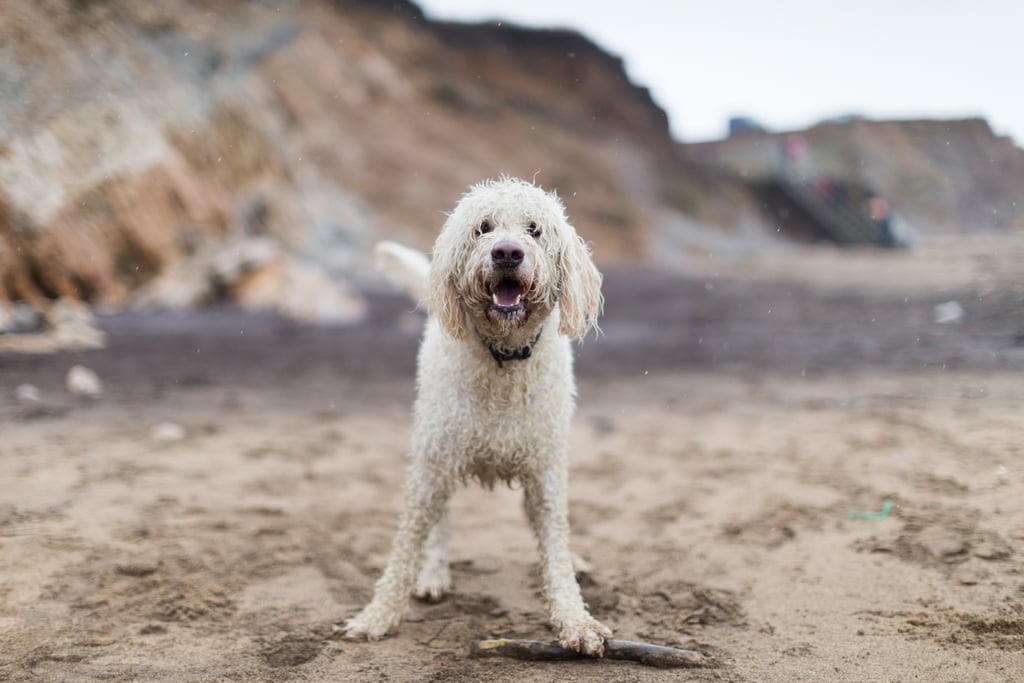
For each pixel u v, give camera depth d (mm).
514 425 3664
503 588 4211
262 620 3748
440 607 3990
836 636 3482
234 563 4340
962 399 7461
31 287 11914
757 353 11914
